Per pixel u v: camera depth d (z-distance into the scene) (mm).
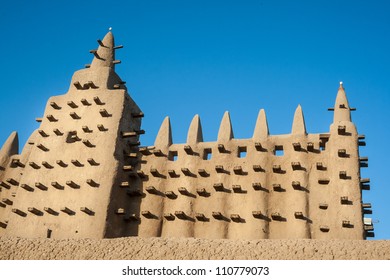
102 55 25781
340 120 21031
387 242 16250
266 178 20516
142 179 21953
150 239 17875
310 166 20328
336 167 19844
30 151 25125
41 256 17203
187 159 21812
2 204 23750
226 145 21688
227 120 22438
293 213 19562
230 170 21109
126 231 21062
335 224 18906
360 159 20297
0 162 25156
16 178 24562
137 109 24594
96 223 20234
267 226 19688
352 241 16562
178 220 20656
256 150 21156
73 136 23047
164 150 22328
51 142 22984
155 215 21031
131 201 21641
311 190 19891
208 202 20734
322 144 21000
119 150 22141
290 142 20984
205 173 21250
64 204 21172
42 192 21812
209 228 20234
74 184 21250
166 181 21719
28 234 20984
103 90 23781
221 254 16297
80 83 24359
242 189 20594
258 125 21859
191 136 22406
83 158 21969
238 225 20000
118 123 22547
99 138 22312
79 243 17922
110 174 21219
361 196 19266
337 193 19375
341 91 22016
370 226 20625
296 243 16625
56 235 20578
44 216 21219
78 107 23641
